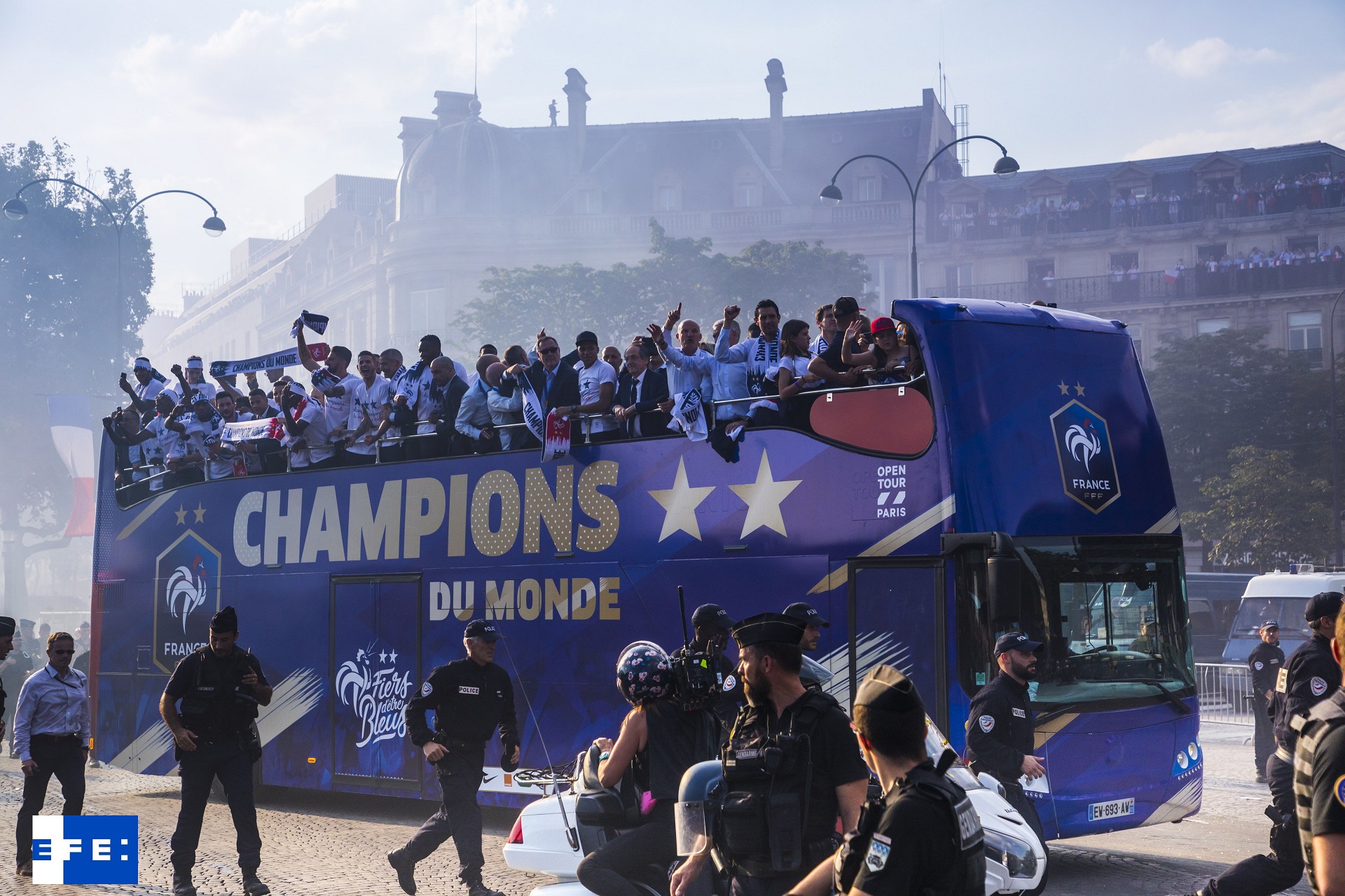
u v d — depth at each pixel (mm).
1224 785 14773
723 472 10328
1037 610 9008
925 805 3307
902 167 63750
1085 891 9047
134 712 14875
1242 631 27859
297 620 13266
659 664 5543
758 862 4301
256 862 8781
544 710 11234
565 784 10039
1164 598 9812
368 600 12664
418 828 12102
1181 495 48281
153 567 14922
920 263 61844
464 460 12102
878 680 3482
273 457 13773
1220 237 57625
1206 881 9352
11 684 21031
